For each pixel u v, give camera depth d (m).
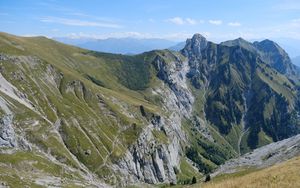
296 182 48.47
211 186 55.09
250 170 145.38
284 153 154.75
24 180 190.12
